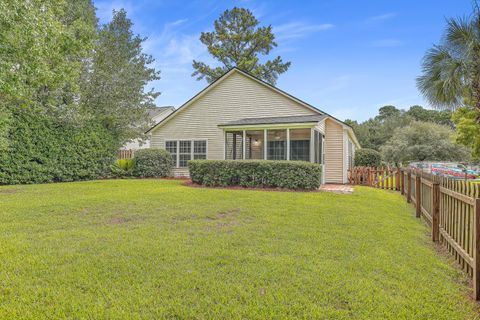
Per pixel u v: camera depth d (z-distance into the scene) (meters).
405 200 9.82
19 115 12.30
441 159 28.02
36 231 5.11
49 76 10.52
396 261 3.87
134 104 18.12
